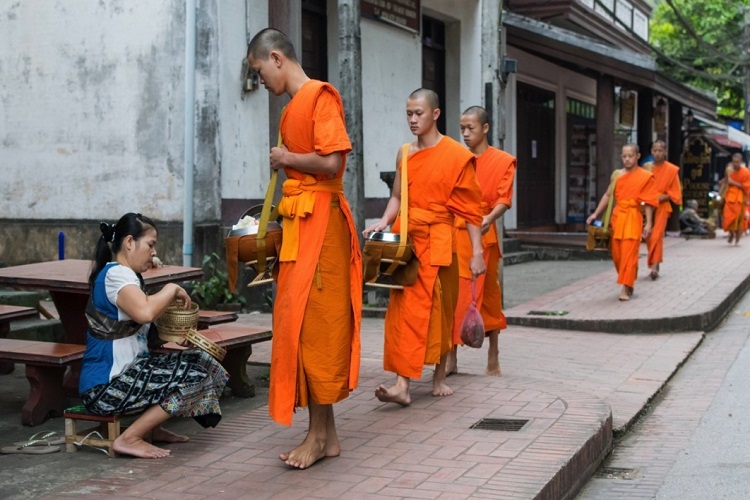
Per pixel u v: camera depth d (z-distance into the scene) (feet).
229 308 34.73
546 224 72.49
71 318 22.02
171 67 34.78
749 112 97.86
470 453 16.74
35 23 37.04
